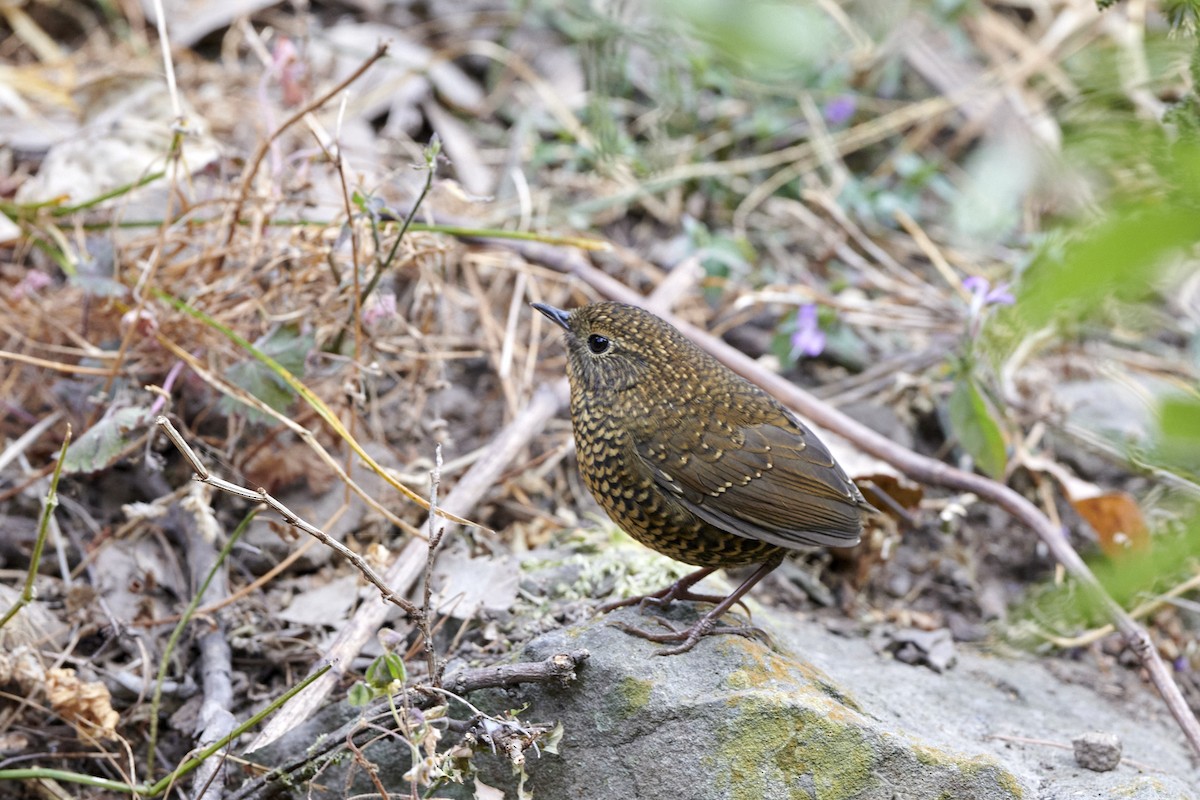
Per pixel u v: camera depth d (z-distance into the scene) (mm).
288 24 14883
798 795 7055
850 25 13203
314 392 10258
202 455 10211
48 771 7695
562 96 14703
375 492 10211
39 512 10047
